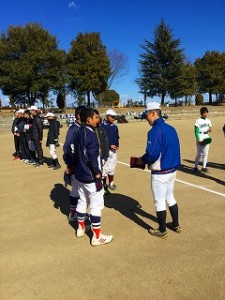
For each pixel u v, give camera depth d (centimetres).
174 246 475
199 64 6356
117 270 416
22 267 431
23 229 556
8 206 682
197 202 668
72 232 537
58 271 418
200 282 384
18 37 3938
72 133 537
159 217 493
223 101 6831
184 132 2256
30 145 1144
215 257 440
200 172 934
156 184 481
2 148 1677
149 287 377
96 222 480
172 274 402
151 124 484
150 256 448
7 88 3994
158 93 5775
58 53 4100
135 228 542
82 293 371
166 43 5519
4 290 382
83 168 465
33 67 3884
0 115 3709
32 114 1088
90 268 423
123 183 837
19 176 962
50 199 720
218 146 1461
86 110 466
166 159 470
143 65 5694
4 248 487
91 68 4491
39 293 374
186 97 6200
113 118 726
